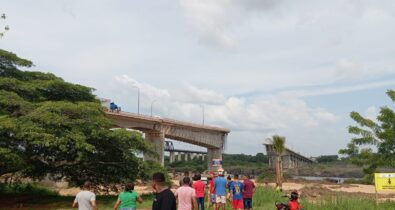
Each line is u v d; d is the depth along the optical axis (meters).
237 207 17.11
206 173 60.78
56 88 29.73
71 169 28.67
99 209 21.78
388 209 18.73
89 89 31.28
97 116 26.39
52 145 23.41
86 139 25.64
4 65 29.20
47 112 24.14
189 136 86.06
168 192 7.80
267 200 23.64
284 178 78.06
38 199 26.73
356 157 22.17
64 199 26.86
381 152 21.66
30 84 27.83
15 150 24.11
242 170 129.88
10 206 23.58
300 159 157.00
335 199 19.80
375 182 20.25
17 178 30.38
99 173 28.89
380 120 21.73
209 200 19.38
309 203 19.52
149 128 74.62
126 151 28.16
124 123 68.44
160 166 30.59
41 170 28.66
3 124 21.69
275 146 53.06
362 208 18.08
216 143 96.81
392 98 21.66
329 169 151.25
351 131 22.11
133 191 10.78
